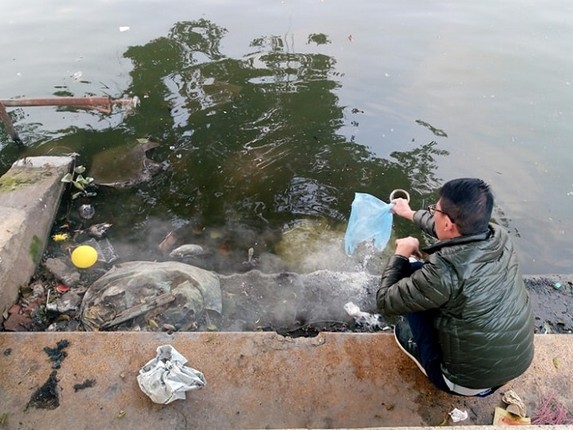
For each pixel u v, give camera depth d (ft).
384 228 11.27
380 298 8.96
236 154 18.42
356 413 9.43
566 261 15.02
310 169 17.93
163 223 15.88
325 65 23.61
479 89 22.00
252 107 20.77
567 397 9.81
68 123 19.90
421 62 23.91
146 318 11.82
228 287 13.50
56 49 24.50
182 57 24.04
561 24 27.12
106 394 9.52
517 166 18.08
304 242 15.37
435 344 8.94
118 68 23.08
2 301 11.83
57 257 14.25
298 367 10.13
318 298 13.46
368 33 26.45
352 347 10.55
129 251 14.85
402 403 9.59
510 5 29.60
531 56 24.20
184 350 10.36
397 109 20.89
